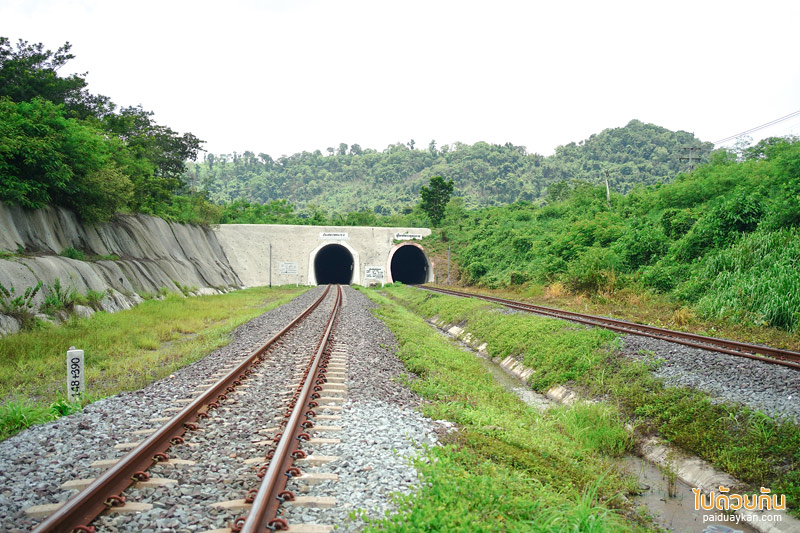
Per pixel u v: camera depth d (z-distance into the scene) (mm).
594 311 21297
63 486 4723
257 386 8969
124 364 11578
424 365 11789
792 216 18812
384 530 3941
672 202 29375
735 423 7500
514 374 14250
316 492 4676
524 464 6141
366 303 30969
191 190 65062
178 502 4387
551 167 163125
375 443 6129
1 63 27031
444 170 174000
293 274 58156
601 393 10328
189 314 22391
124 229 31312
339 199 173625
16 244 19391
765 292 15969
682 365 10156
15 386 9719
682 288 20562
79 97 31094
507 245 46969
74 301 18375
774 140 35750
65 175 21422
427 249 59500
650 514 5984
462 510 4312
